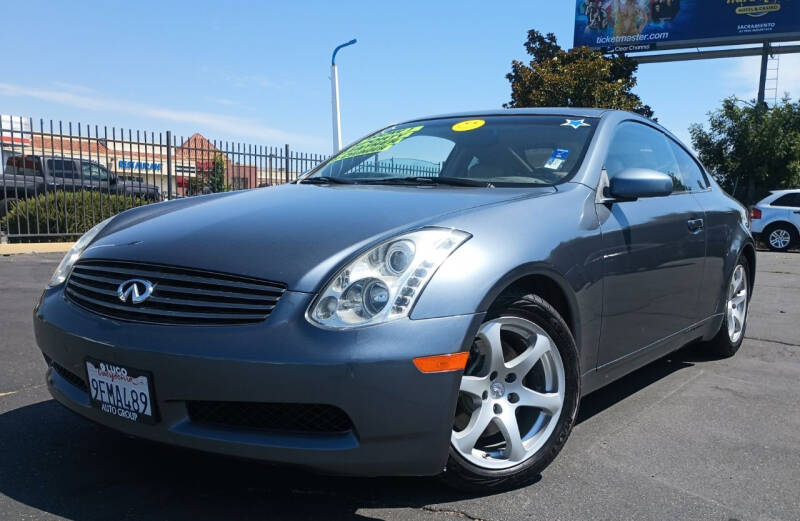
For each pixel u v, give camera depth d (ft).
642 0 91.25
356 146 12.36
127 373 6.87
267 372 6.30
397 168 10.77
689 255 11.39
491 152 10.37
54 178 37.86
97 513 7.00
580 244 8.46
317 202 8.68
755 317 19.99
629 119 11.58
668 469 8.57
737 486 8.14
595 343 8.93
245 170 44.60
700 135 75.56
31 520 6.80
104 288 7.61
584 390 8.89
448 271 6.87
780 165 71.77
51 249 36.55
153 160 41.68
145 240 7.92
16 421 9.62
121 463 8.25
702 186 13.37
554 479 8.17
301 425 6.61
